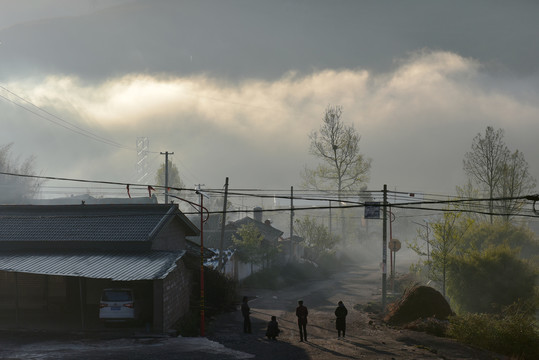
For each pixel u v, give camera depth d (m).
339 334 25.94
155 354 20.05
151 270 24.55
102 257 27.28
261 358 20.30
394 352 22.23
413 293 31.84
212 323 29.25
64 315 28.16
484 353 23.44
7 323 25.72
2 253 28.86
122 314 24.38
